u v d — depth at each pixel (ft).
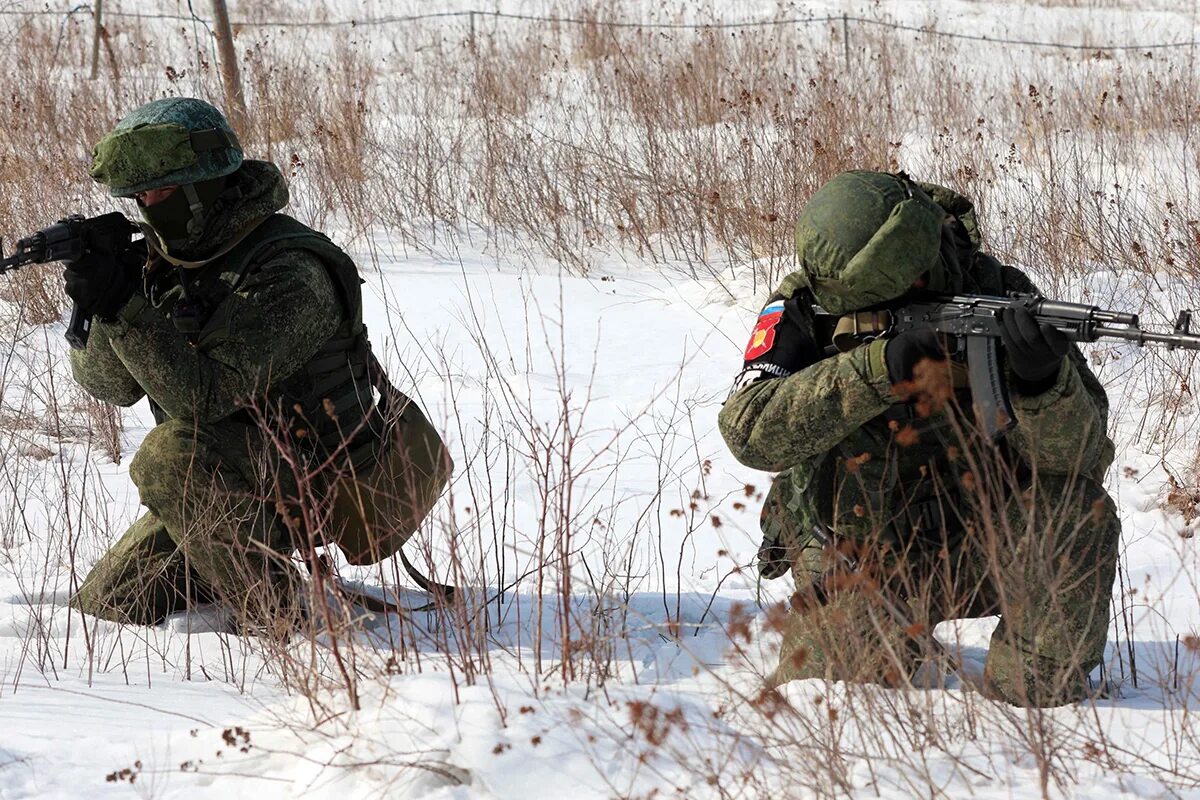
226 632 26.73
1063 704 21.84
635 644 25.04
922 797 18.01
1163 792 18.48
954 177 63.72
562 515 23.53
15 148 70.69
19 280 53.42
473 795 18.10
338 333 26.30
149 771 19.60
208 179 24.64
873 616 20.36
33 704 22.66
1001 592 20.26
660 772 18.44
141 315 24.75
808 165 63.16
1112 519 22.26
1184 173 67.67
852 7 134.51
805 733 19.70
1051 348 20.06
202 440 25.63
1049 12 137.39
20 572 30.04
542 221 65.87
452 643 25.26
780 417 21.71
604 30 112.68
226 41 80.74
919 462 22.36
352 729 19.69
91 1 126.93
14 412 41.57
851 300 21.65
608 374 45.65
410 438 26.89
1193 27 128.47
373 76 102.01
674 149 69.21
